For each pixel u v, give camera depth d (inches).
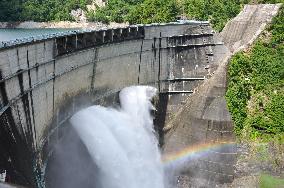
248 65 2886.3
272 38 3031.5
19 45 1716.3
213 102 2748.5
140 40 2834.6
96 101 2551.7
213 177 2618.1
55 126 2117.4
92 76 2466.8
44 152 1956.2
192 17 4621.1
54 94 2087.8
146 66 2923.2
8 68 1646.2
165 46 3004.4
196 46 3115.2
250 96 2797.7
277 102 2719.0
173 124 2930.6
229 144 2655.0
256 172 2529.5
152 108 2933.1
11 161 1508.4
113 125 2532.0
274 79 2842.0
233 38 3230.8
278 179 2469.2
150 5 5334.6
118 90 2746.1
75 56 2261.3
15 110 1694.1
